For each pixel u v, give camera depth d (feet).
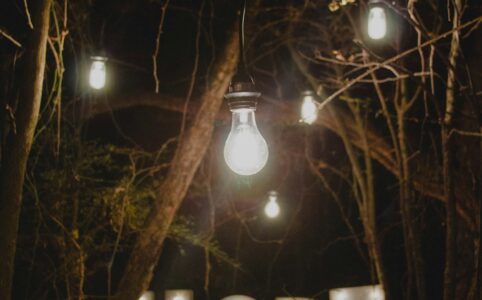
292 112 12.32
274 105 12.46
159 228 9.75
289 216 18.03
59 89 8.30
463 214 10.61
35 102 6.55
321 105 8.54
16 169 6.51
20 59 7.23
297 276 18.02
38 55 6.54
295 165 16.58
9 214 6.49
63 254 10.36
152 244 9.73
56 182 10.51
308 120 9.46
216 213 17.20
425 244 13.91
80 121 11.24
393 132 10.55
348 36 12.22
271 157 15.46
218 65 9.96
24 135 6.52
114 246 11.57
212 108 9.93
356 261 17.99
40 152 9.87
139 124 16.62
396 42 11.09
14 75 7.11
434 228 13.76
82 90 11.27
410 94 12.17
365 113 12.09
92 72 10.21
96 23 12.74
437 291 13.85
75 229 10.43
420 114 12.17
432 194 11.17
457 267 10.57
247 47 11.44
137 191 11.47
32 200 10.55
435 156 11.34
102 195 11.19
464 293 10.08
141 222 11.48
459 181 10.69
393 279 15.39
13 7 7.34
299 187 17.81
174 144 16.52
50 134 10.38
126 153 11.70
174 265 17.58
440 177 11.09
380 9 8.73
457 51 8.27
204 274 17.85
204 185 14.34
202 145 9.93
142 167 12.30
